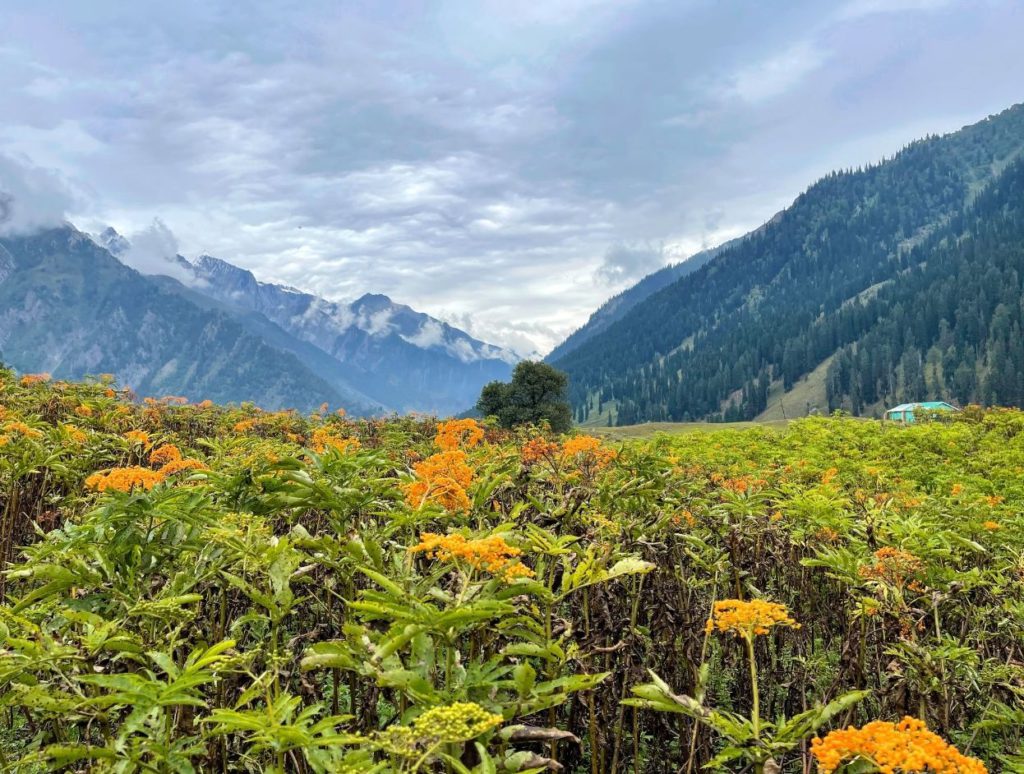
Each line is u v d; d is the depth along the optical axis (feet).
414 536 20.26
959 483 40.91
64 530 17.74
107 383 61.72
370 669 12.56
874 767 10.82
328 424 64.08
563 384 204.74
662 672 24.13
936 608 20.15
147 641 15.15
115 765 11.50
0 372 54.85
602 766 21.18
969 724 22.49
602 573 15.48
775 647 28.22
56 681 14.42
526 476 28.14
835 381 654.94
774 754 13.14
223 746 14.84
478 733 10.25
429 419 69.15
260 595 15.29
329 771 11.10
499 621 16.26
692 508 29.17
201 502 17.94
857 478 45.85
